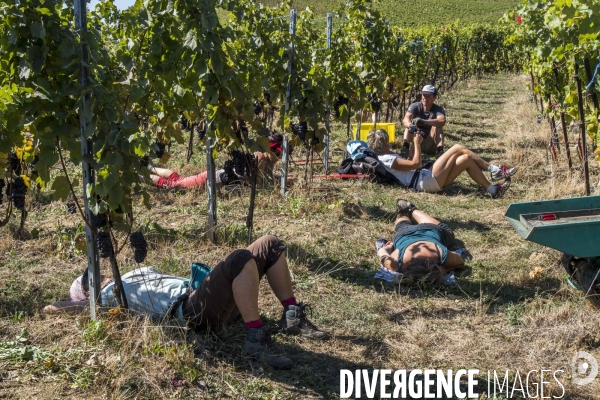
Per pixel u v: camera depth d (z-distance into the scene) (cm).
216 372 387
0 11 366
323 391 381
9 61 398
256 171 616
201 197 794
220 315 414
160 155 614
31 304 477
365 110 1352
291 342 436
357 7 1060
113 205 395
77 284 459
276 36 748
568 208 522
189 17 514
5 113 401
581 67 740
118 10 744
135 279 443
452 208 790
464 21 6250
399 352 432
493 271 577
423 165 883
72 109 392
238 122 576
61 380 362
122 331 405
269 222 707
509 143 1173
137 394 354
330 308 494
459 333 460
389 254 580
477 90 2259
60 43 383
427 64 1916
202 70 522
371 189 854
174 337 410
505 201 817
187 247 617
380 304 502
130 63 489
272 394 371
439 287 539
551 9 651
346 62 917
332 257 607
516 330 461
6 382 357
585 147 689
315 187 835
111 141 379
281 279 429
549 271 569
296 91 755
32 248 609
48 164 400
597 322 457
